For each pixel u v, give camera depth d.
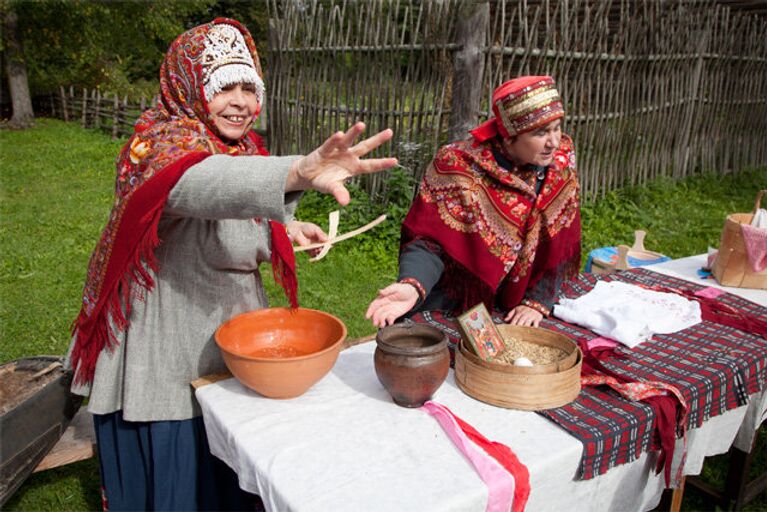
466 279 2.12
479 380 1.59
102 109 12.30
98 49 15.43
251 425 1.47
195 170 1.34
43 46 14.64
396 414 1.53
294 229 1.98
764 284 2.49
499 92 1.94
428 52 5.17
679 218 6.32
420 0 5.14
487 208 2.07
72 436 2.18
